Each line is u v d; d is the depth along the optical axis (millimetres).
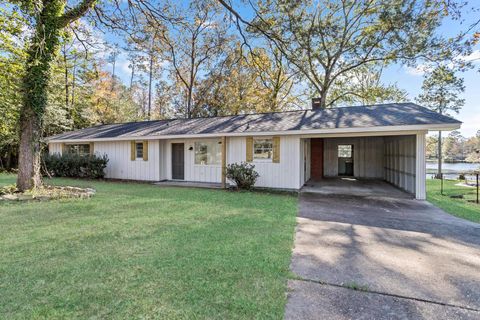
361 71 19641
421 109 8938
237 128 10055
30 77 7953
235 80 19938
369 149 14453
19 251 3406
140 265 3000
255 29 9227
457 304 2354
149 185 10578
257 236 4105
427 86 17406
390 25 14500
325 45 17547
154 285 2555
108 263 3051
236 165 9492
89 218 5141
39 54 7777
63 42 8656
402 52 15227
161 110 26594
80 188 8609
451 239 4160
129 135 11648
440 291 2572
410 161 8742
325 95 18531
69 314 2100
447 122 6922
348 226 4867
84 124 19844
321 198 7910
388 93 18766
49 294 2385
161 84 25297
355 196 8297
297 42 15172
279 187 9531
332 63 18188
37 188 8016
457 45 11102
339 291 2549
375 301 2385
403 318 2146
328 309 2244
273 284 2621
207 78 21672
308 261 3256
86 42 9180
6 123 10352
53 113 13969
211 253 3371
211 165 11211
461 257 3432
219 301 2301
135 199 7219
